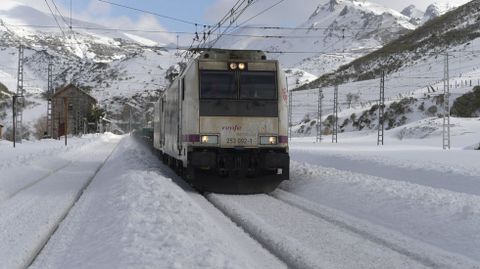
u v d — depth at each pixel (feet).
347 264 26.96
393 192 44.24
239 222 38.96
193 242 26.09
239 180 55.72
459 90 363.76
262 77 57.36
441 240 32.17
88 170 88.84
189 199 43.83
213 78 56.49
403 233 34.73
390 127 357.41
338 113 409.08
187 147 56.18
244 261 24.85
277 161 55.72
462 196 41.16
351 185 50.70
